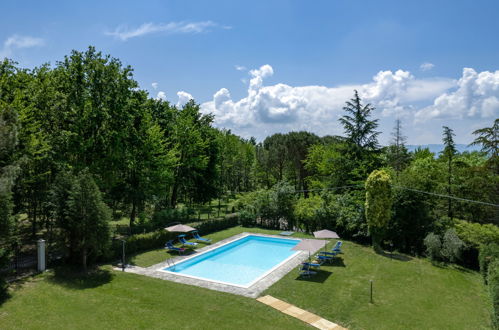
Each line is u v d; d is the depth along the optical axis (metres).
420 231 23.83
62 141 22.42
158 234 24.22
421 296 15.49
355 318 12.96
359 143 32.28
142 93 30.58
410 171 27.33
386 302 14.64
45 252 17.45
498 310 11.93
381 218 22.64
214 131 45.41
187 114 40.62
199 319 12.09
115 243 20.41
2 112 13.66
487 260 17.56
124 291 14.55
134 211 29.78
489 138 26.84
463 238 21.34
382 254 22.73
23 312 11.73
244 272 19.66
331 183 33.56
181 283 16.22
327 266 19.88
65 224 16.84
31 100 20.70
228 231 30.84
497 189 25.33
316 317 12.91
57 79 23.41
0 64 19.98
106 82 24.55
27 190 22.80
